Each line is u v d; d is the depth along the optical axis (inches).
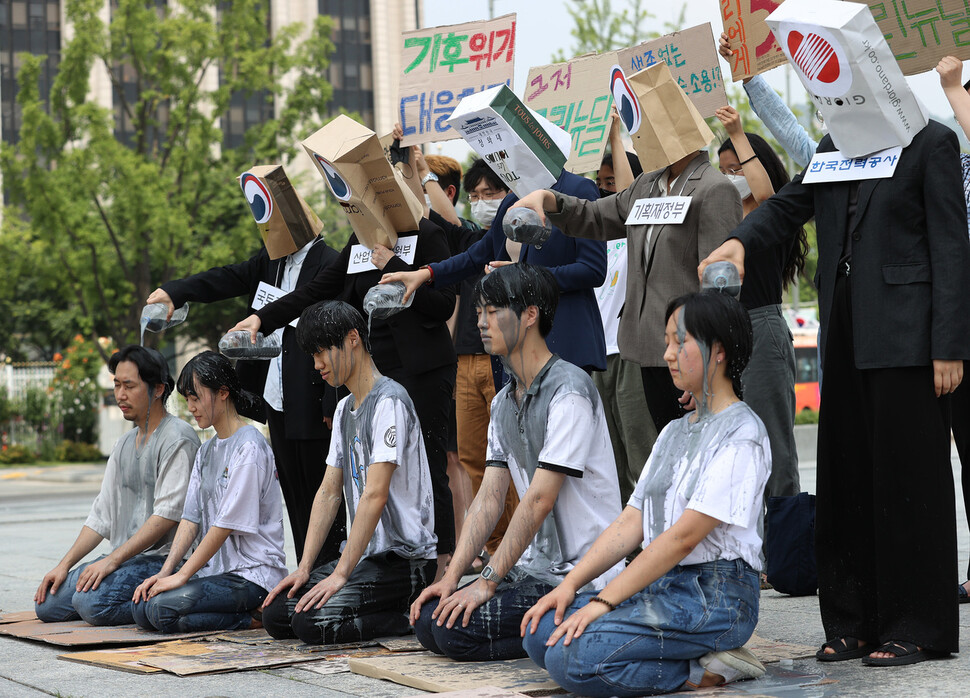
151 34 798.5
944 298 135.6
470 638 146.1
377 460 169.2
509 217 165.8
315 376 207.3
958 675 129.1
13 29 1531.7
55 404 1018.7
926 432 137.9
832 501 146.8
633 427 221.0
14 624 200.4
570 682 127.0
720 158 211.8
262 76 824.3
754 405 201.5
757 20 195.0
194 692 137.4
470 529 154.7
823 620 147.2
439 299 197.0
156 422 211.9
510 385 155.5
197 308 1045.8
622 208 177.5
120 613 195.5
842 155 145.1
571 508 149.2
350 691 136.3
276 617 173.8
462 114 174.1
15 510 518.3
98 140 766.5
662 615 127.5
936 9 149.8
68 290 818.2
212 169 871.7
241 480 190.7
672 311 134.6
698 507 127.0
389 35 1771.7
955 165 138.2
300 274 218.1
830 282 146.1
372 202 195.6
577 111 225.3
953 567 137.7
